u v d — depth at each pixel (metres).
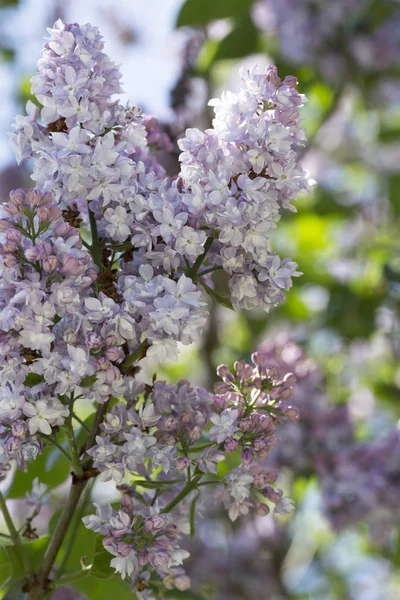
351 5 2.21
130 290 1.11
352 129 2.62
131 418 1.14
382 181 2.51
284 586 2.07
